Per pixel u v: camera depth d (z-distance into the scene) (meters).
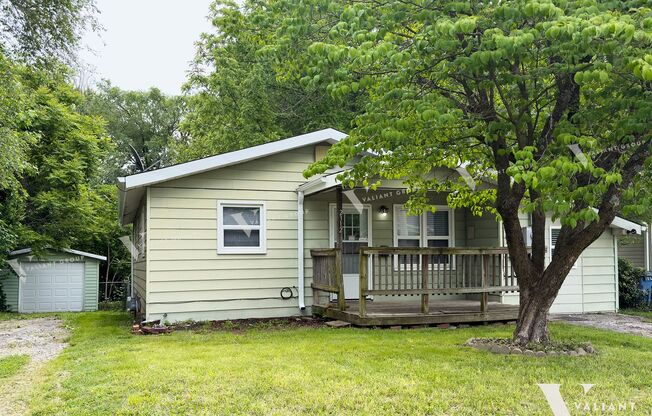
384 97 6.43
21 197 15.80
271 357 6.49
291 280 10.83
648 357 6.61
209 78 19.81
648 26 4.61
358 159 11.00
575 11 5.04
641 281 14.16
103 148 20.64
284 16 7.27
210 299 10.16
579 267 12.64
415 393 4.91
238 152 10.26
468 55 5.88
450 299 12.44
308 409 4.52
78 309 17.36
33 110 13.83
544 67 6.19
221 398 4.80
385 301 11.72
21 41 10.24
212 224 10.27
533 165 5.41
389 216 12.03
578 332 8.85
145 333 9.05
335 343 7.45
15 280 16.73
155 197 9.88
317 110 18.95
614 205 6.41
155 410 4.52
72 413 4.53
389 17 6.08
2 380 5.89
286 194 10.89
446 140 7.35
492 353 6.77
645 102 5.50
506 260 10.10
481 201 9.36
